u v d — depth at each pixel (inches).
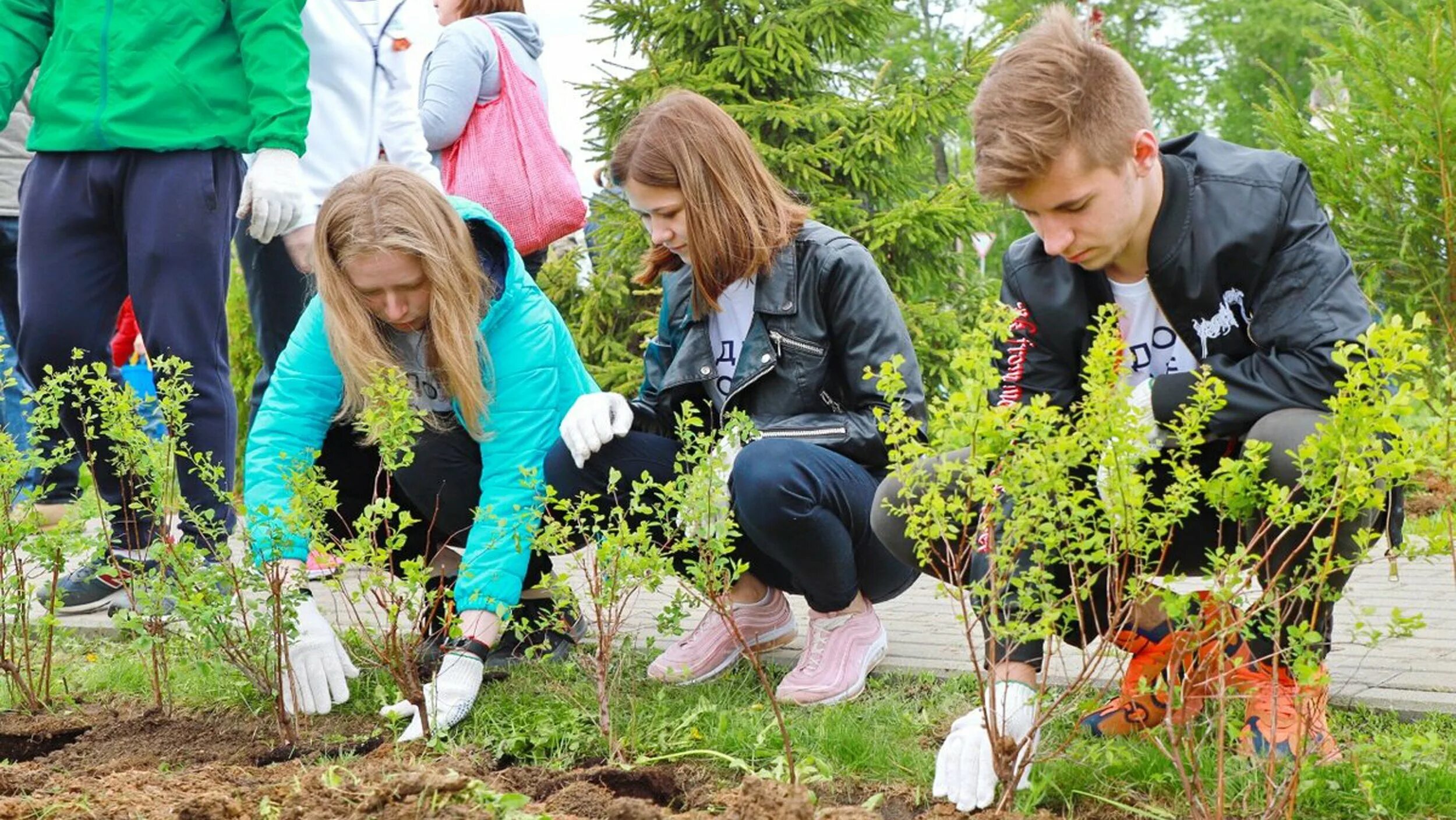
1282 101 287.3
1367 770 96.4
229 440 166.4
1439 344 268.5
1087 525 96.4
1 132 217.6
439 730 117.1
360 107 193.6
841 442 133.3
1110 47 103.2
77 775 111.4
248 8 159.0
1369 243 272.4
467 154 208.7
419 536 153.3
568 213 209.9
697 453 108.3
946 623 171.3
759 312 136.3
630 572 109.5
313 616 130.2
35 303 161.6
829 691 129.8
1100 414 86.5
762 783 90.0
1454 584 180.7
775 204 135.9
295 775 104.4
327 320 124.8
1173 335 116.3
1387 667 136.4
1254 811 94.5
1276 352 107.9
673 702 127.6
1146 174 102.9
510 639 146.6
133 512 167.6
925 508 93.1
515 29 216.5
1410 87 263.3
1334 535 86.0
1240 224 107.1
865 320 134.6
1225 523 119.6
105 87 157.1
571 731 116.7
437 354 130.2
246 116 162.7
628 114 379.6
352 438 142.5
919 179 411.8
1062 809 99.0
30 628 165.6
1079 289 115.6
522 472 120.2
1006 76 100.4
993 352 88.7
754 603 147.6
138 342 285.3
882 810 99.6
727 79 386.3
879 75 389.7
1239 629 88.6
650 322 360.5
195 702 135.6
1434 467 83.7
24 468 130.7
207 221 160.7
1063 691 113.8
